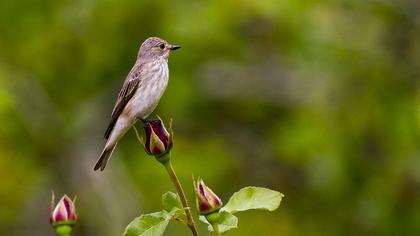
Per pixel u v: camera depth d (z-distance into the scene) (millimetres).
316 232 16500
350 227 16484
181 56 16844
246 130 17266
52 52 17938
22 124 17438
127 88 9727
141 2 17078
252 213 16234
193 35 16797
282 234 16281
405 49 17266
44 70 17906
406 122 16641
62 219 6137
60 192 17297
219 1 16859
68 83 17859
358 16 17203
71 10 17672
